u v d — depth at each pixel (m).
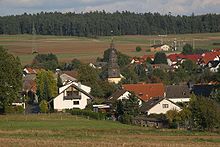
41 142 97.19
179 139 113.00
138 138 113.19
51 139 105.50
